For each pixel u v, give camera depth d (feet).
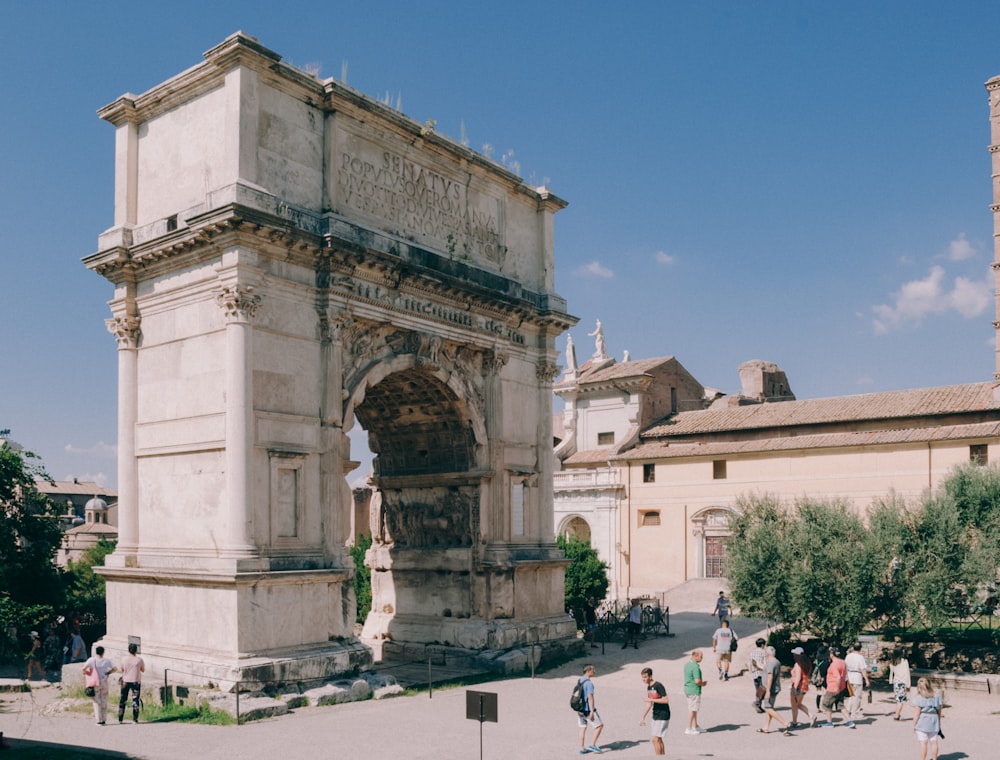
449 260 105.09
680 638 128.88
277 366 84.84
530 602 112.78
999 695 90.68
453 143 107.24
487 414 110.73
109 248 91.25
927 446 158.61
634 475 195.42
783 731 74.90
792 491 172.76
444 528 112.27
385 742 67.51
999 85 174.40
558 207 126.00
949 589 96.02
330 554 87.04
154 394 89.40
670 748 68.33
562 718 78.79
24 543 122.72
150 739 67.56
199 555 82.43
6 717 77.97
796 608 95.55
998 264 170.81
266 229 82.33
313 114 92.27
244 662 77.15
